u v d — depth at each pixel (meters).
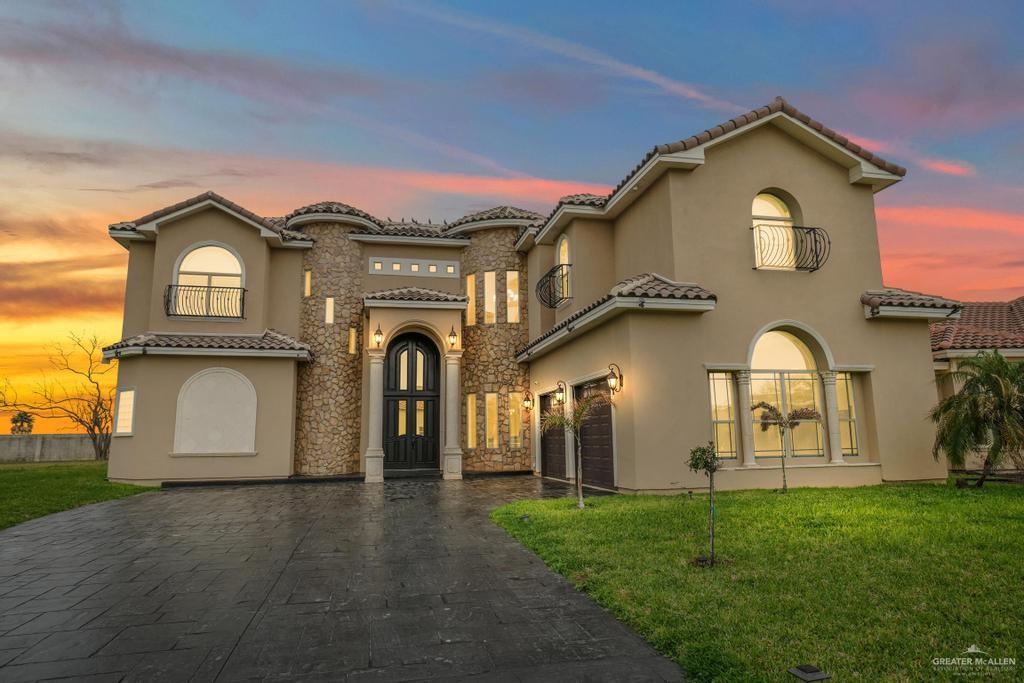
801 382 11.73
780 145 12.18
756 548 5.93
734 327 11.17
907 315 11.71
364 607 4.59
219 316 15.69
